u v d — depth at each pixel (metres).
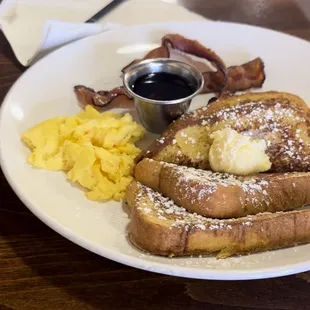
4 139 0.39
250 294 0.33
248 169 0.37
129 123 0.42
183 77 0.46
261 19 0.58
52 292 0.32
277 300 0.32
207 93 0.48
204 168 0.40
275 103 0.42
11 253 0.34
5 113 0.42
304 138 0.41
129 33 0.52
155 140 0.41
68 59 0.49
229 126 0.40
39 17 0.55
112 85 0.49
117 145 0.41
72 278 0.33
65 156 0.39
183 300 0.32
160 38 0.52
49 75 0.47
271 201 0.35
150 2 0.59
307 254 0.32
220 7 0.60
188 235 0.31
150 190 0.36
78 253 0.34
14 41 0.52
